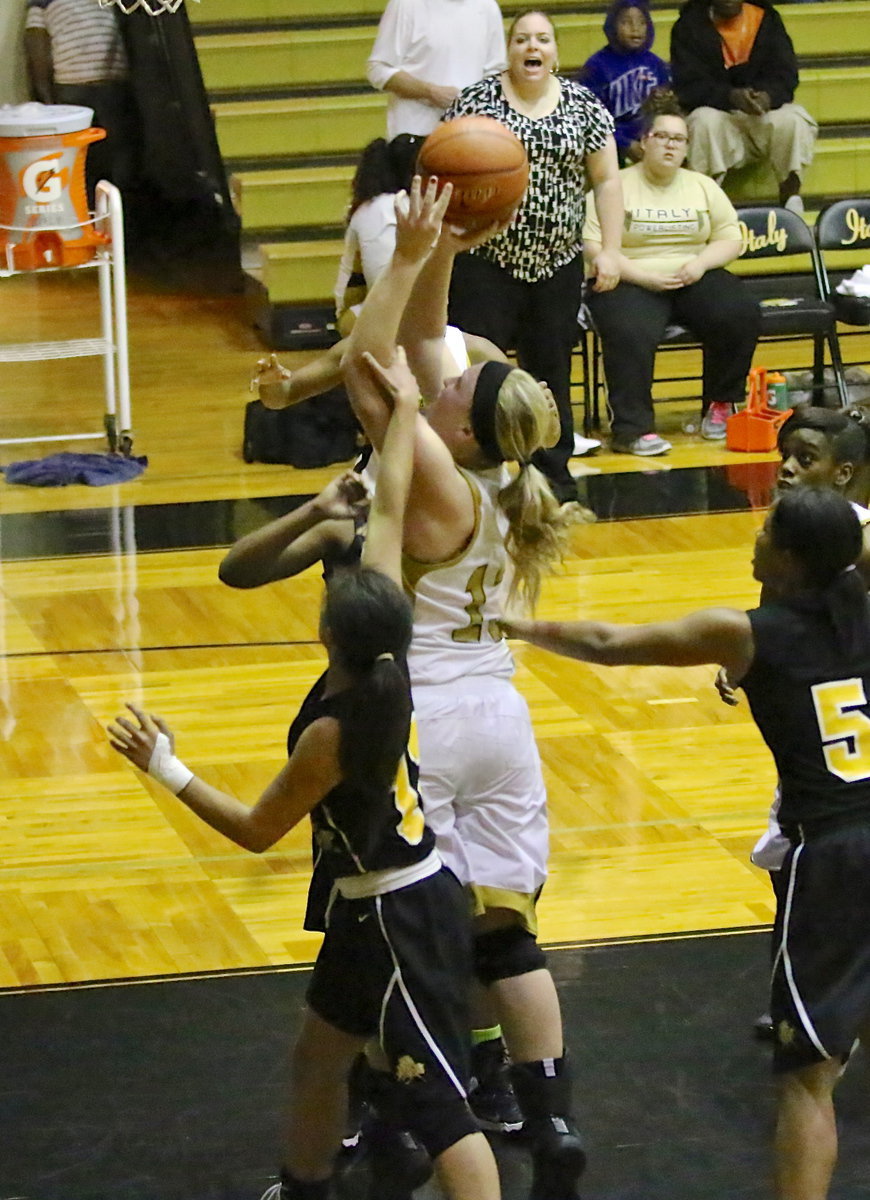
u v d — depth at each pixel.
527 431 8.55
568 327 21.09
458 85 23.34
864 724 8.29
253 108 28.52
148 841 13.05
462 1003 8.06
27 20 32.31
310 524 9.07
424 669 8.67
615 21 26.12
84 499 21.14
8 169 21.42
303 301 27.59
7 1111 9.79
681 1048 10.34
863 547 8.69
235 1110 9.78
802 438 10.23
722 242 22.98
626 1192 9.06
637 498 20.83
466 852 8.77
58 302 30.73
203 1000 10.89
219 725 14.93
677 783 13.87
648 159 22.98
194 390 25.73
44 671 16.14
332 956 8.11
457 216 10.38
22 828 13.23
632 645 8.45
